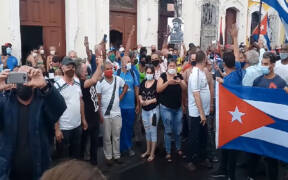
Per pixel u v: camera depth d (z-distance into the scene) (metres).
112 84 5.21
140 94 5.64
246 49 9.29
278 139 3.97
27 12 10.44
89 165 1.27
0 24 9.55
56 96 2.95
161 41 14.66
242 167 5.23
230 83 4.52
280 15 6.30
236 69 4.65
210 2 15.80
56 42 11.17
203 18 15.66
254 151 4.17
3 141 2.93
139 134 6.62
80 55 11.36
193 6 15.23
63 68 4.41
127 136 5.77
